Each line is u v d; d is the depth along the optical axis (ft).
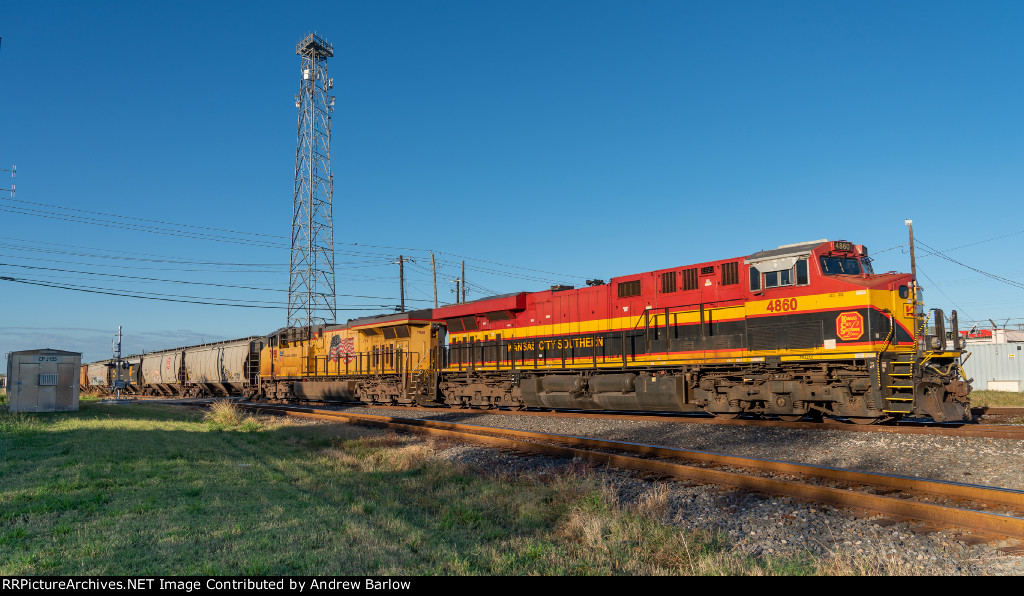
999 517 21.89
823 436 41.98
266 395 130.00
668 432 49.44
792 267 49.37
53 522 23.41
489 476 36.88
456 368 83.20
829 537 22.94
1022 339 142.51
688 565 20.39
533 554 21.63
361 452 48.03
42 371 80.48
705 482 32.12
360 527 23.34
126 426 58.23
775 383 49.55
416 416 75.46
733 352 52.80
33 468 34.81
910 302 46.32
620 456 37.88
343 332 107.76
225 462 39.47
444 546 21.91
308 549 20.76
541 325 71.31
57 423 61.00
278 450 49.32
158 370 174.29
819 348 47.21
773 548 22.16
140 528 22.49
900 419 46.29
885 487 29.32
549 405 68.95
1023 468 30.83
